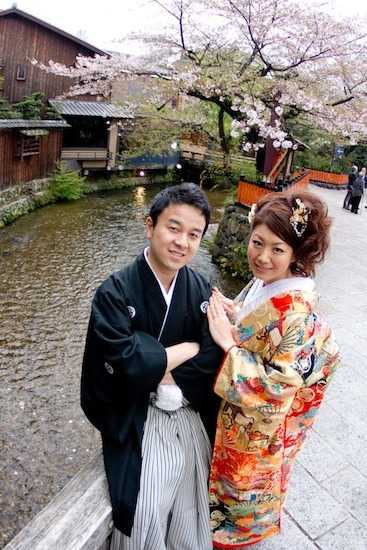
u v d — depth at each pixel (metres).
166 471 1.54
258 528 1.78
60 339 7.21
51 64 15.13
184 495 1.72
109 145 19.58
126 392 1.42
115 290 1.48
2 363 6.41
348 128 10.52
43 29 16.83
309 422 1.75
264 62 10.62
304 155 22.98
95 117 18.48
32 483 4.50
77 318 7.96
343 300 5.98
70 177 16.61
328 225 1.50
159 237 1.42
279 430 1.58
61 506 1.58
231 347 1.51
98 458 1.82
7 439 5.02
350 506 2.47
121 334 1.41
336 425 3.21
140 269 1.51
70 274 9.91
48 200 15.62
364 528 2.33
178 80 11.02
